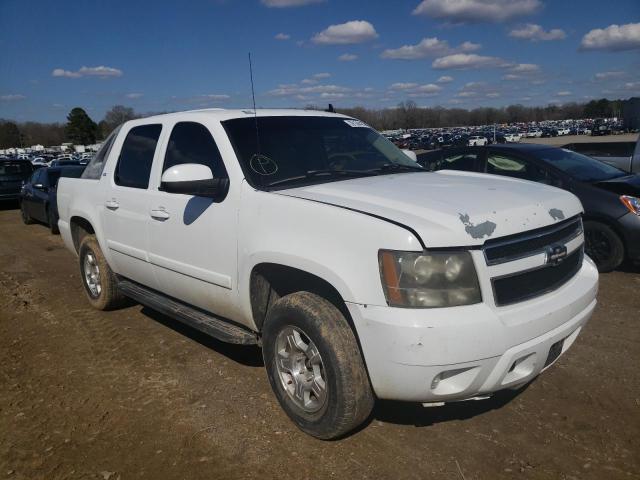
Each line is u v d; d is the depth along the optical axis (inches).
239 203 137.4
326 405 119.2
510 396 142.3
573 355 165.5
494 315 106.1
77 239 229.9
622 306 206.1
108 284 213.8
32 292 264.7
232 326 151.0
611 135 2112.5
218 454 122.5
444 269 104.9
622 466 112.9
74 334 200.7
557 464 114.2
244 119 157.6
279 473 115.0
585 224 254.2
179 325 205.6
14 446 127.9
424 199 120.0
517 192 129.0
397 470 114.3
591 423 128.8
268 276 138.6
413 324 103.0
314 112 179.3
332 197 126.0
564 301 118.1
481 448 120.7
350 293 110.5
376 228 108.6
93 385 158.4
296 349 127.0
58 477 116.0
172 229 159.0
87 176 217.6
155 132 179.0
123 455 123.3
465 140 1801.2
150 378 161.5
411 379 105.8
